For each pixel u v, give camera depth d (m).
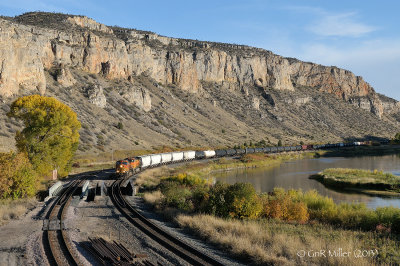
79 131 79.00
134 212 21.06
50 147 37.69
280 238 14.88
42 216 20.09
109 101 114.81
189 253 13.17
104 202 25.38
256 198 22.42
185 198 24.84
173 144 104.69
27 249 13.81
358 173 61.62
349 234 17.59
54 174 38.25
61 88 100.44
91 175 44.50
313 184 52.62
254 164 81.25
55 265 11.95
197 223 17.62
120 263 12.05
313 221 21.64
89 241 14.97
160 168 58.44
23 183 27.41
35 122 36.50
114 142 83.88
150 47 185.12
